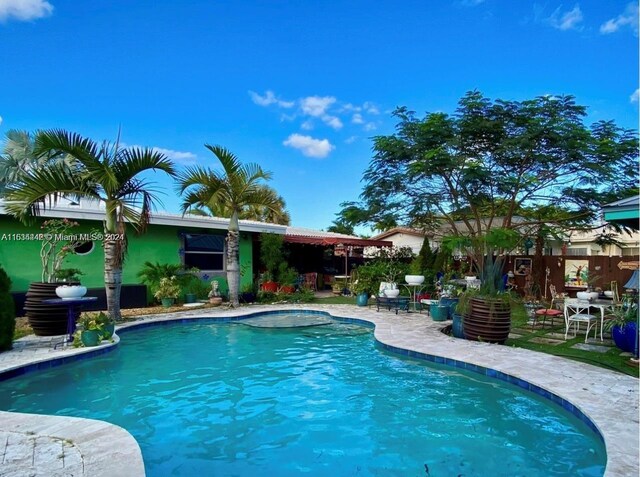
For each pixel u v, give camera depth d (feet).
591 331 34.40
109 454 13.07
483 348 27.12
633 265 36.76
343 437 16.51
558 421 17.75
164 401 20.04
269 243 56.75
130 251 46.70
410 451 15.40
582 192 40.34
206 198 45.06
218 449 15.57
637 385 19.63
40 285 29.89
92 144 33.83
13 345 27.22
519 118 36.27
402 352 27.50
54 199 34.01
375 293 50.08
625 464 12.42
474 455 15.06
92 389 21.48
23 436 14.40
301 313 45.60
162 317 38.83
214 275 54.03
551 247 61.41
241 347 30.50
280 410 19.10
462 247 38.14
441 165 36.78
